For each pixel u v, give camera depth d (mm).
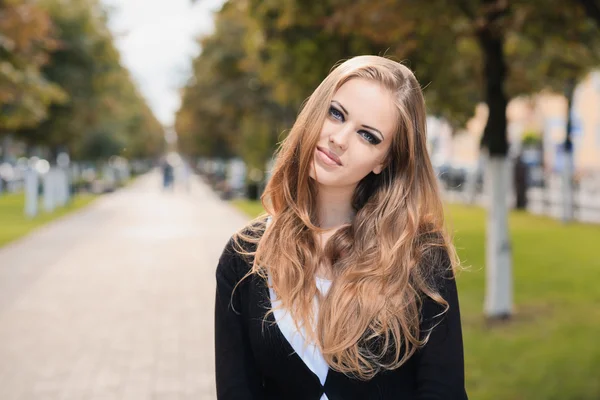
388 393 1535
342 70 1597
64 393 5027
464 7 6047
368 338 1531
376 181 1693
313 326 1555
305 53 8781
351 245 1629
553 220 17391
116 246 13695
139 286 9289
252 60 13070
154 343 6406
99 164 41312
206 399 4930
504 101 6949
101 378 5375
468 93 10797
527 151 41719
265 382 1615
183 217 20797
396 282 1541
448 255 1614
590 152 40344
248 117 23719
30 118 16000
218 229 17328
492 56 6859
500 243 7074
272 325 1560
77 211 22938
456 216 19031
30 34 13383
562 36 6688
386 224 1613
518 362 5484
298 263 1585
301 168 1617
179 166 44094
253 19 8664
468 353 5781
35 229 16672
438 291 1548
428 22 6168
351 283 1554
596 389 4781
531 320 6984
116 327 6992
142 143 67812
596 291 8422
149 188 43125
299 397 1543
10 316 7453
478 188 27969
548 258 11117
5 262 11430
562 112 39562
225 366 1616
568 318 7051
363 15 5977
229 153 39156
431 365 1525
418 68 7992
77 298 8445
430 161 1649
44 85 16203
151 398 4938
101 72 25703
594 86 38469
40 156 38094
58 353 6059
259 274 1604
